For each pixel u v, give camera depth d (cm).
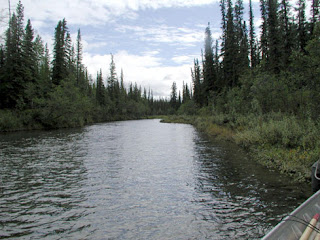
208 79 4947
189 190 834
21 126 3647
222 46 4312
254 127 1680
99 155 1523
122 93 10281
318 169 589
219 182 904
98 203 739
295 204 671
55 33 5878
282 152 1126
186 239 523
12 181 976
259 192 777
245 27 4488
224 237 524
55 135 2864
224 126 2520
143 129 3838
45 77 5397
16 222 620
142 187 882
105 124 5631
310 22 3212
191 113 6334
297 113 1661
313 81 1262
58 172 1112
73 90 4606
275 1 3272
